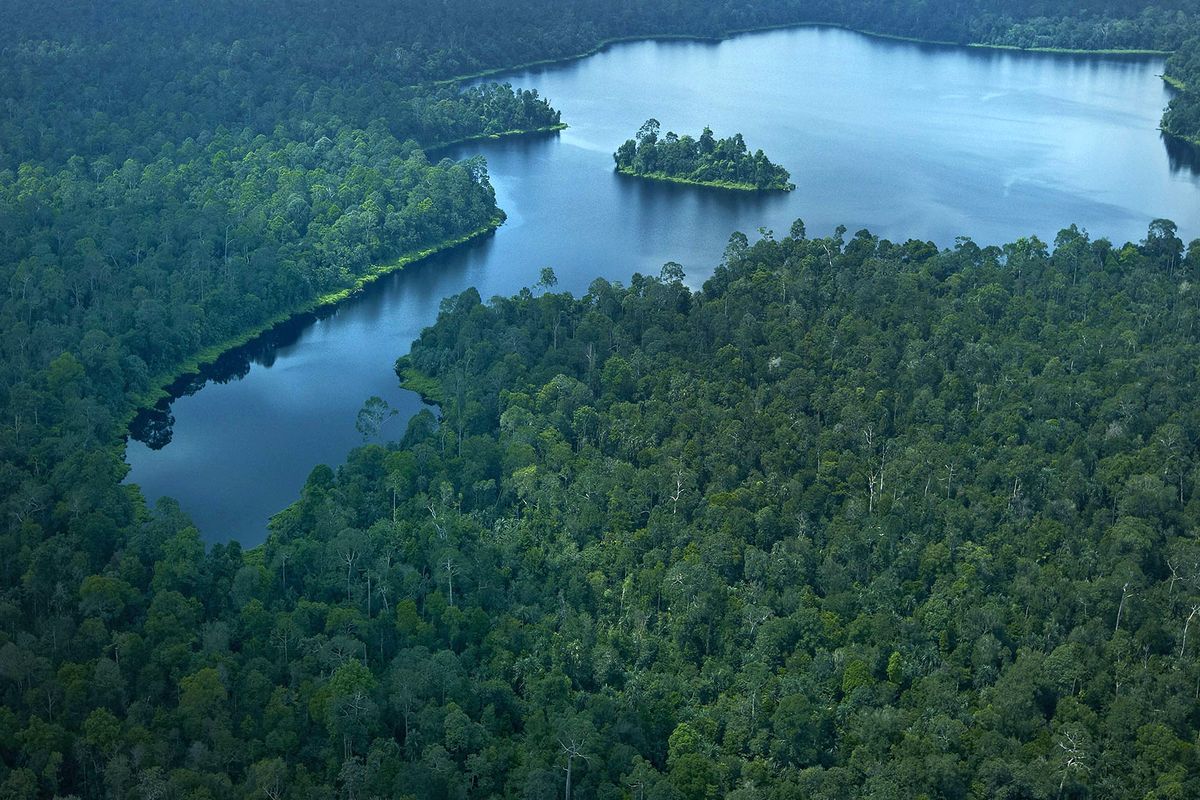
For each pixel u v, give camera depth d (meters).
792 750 199.50
